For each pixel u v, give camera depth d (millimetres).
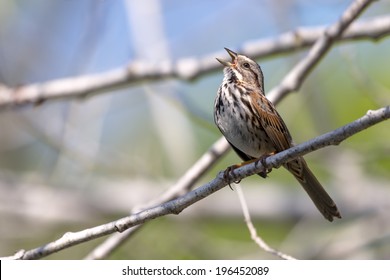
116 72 12969
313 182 9922
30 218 15953
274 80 15453
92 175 16203
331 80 15484
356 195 14547
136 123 16578
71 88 13117
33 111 15047
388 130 15117
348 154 14266
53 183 16312
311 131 14953
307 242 14867
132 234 10117
